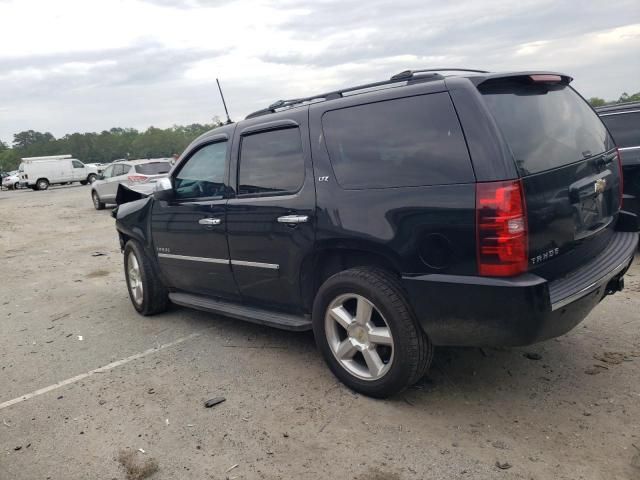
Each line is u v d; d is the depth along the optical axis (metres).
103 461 3.09
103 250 10.62
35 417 3.67
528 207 2.86
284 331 4.94
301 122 3.78
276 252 3.95
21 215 19.27
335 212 3.48
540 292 2.79
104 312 6.11
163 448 3.16
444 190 2.98
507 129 2.96
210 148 4.63
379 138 3.33
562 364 3.82
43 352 4.95
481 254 2.86
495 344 3.01
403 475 2.74
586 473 2.66
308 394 3.66
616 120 6.57
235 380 3.98
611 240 3.84
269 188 4.00
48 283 7.95
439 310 3.06
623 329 4.35
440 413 3.29
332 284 3.52
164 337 5.05
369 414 3.34
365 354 3.46
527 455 2.83
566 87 3.76
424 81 3.23
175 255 5.02
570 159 3.29
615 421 3.08
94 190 19.14
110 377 4.23
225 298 4.71
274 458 2.98
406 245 3.13
